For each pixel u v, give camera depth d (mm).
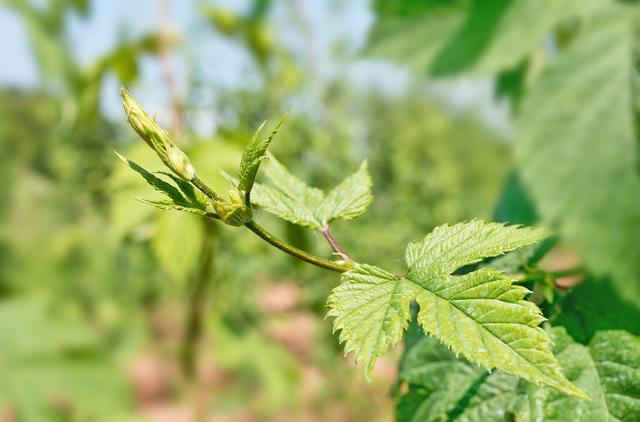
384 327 149
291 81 671
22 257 1021
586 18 276
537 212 263
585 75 270
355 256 823
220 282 699
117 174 442
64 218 1030
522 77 341
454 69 297
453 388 201
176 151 161
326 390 871
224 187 422
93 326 1067
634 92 260
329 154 802
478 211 1093
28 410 752
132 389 837
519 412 180
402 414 209
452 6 300
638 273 217
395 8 311
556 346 186
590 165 259
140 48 518
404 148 970
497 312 142
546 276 206
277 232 574
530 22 284
